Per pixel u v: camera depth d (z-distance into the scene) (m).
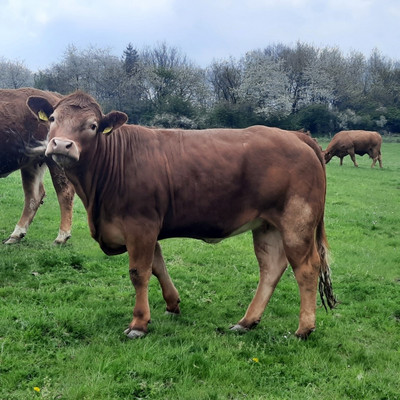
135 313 5.08
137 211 4.97
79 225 10.30
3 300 5.76
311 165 5.14
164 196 5.05
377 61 84.31
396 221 13.16
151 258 5.08
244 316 5.48
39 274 6.91
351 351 4.98
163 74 54.41
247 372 4.35
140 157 5.07
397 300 6.73
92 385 3.93
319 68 66.19
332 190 18.66
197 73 60.28
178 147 5.19
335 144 29.25
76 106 4.98
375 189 19.52
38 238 8.91
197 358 4.46
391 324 5.85
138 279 5.05
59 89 56.22
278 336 5.19
